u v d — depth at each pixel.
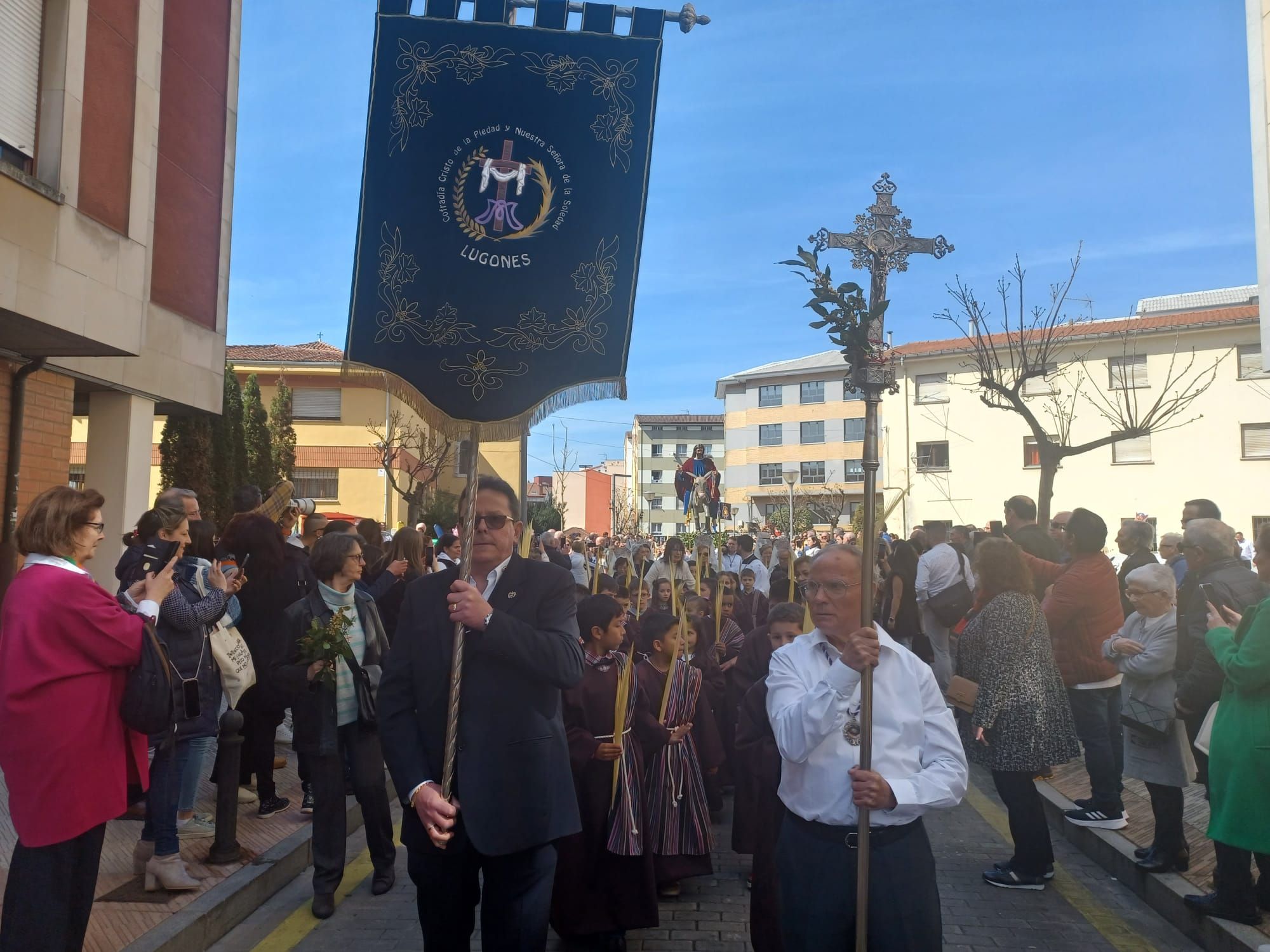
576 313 4.28
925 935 3.05
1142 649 5.61
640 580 8.41
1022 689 5.73
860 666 2.96
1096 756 6.66
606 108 4.38
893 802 2.95
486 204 4.28
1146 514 32.28
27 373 10.88
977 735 5.79
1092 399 32.72
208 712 5.73
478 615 3.45
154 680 3.93
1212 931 4.81
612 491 77.38
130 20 10.80
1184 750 5.59
